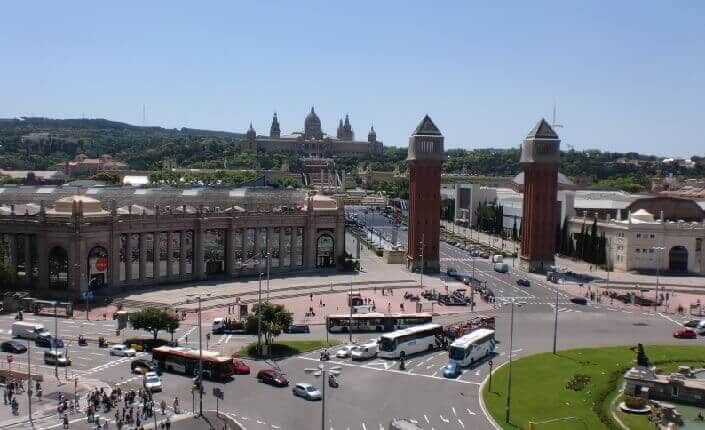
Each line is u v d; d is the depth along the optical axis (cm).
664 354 14788
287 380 12594
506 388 12381
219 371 12556
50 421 10325
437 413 11069
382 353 14412
